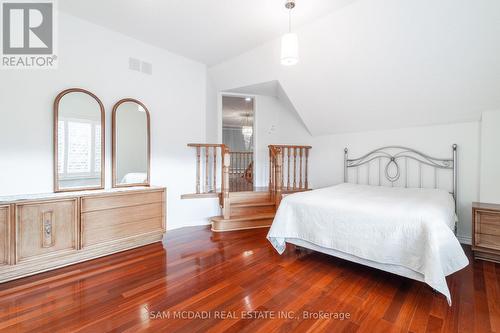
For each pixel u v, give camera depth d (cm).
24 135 256
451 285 207
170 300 187
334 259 266
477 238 259
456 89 289
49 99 271
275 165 420
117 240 281
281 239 269
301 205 260
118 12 279
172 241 324
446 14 236
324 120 425
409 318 165
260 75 400
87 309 175
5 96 246
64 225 244
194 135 410
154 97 362
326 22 287
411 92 315
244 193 421
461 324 158
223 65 416
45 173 268
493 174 293
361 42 289
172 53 381
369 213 213
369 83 329
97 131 305
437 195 280
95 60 305
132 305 180
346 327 157
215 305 180
